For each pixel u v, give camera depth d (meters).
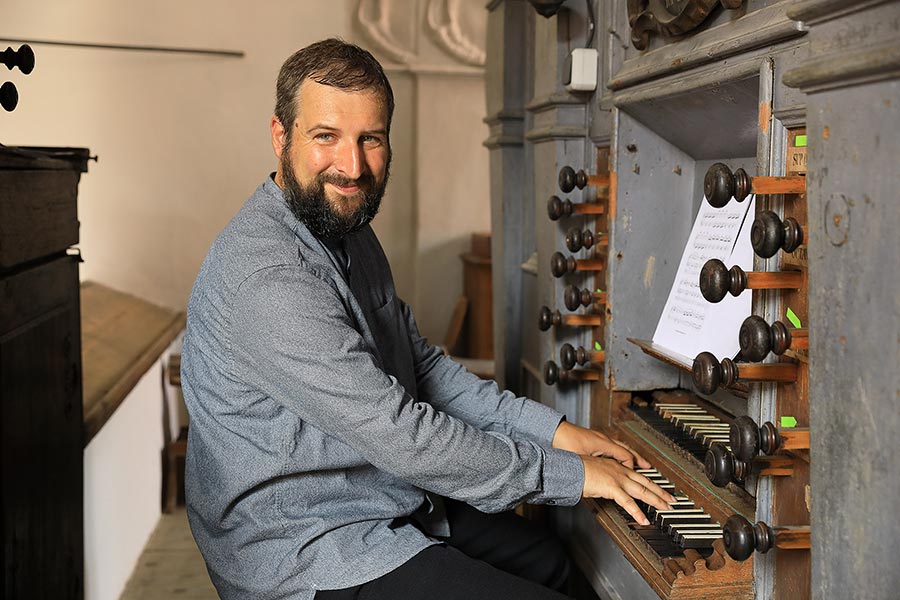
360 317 1.71
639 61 1.98
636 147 2.11
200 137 5.10
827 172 1.11
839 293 1.09
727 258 1.74
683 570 1.51
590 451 1.96
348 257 1.86
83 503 2.31
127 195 5.07
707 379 1.41
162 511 4.09
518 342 3.39
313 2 5.12
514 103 3.30
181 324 4.65
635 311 2.16
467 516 2.06
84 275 5.08
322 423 1.59
